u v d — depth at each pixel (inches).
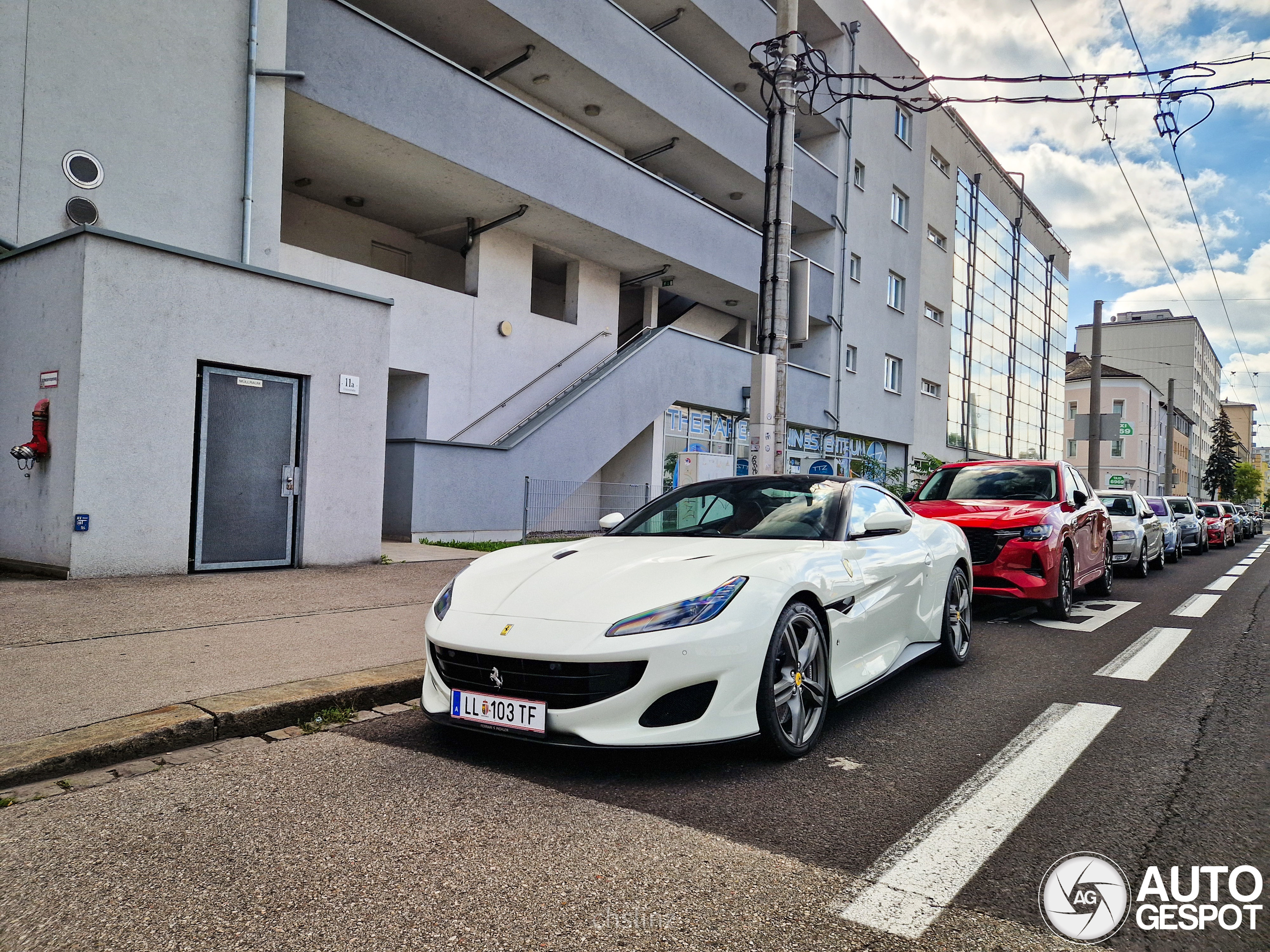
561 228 556.1
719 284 696.4
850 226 882.1
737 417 735.1
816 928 81.8
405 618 229.3
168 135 331.9
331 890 87.5
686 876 92.6
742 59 743.1
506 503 488.1
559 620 126.6
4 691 146.6
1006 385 1349.7
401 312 486.6
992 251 1278.3
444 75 446.3
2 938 77.2
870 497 189.5
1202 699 179.3
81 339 256.2
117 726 129.8
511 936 78.8
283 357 312.0
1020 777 128.1
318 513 327.3
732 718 124.0
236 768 125.6
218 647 185.6
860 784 124.3
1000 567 286.5
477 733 146.4
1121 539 473.7
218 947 76.2
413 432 511.2
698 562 140.2
